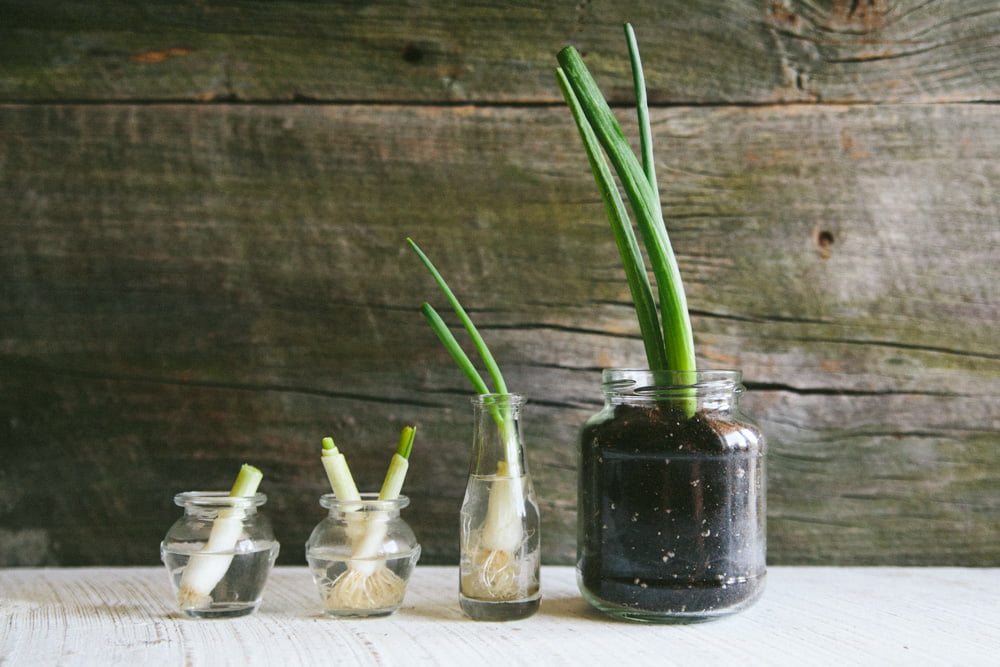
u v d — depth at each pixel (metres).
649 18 0.90
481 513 0.75
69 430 0.89
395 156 0.90
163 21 0.90
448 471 0.89
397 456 0.78
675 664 0.68
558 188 0.90
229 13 0.90
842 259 0.89
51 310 0.89
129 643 0.72
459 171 0.90
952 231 0.89
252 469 0.77
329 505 0.76
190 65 0.90
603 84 0.90
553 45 0.90
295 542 0.89
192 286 0.89
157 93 0.90
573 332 0.90
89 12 0.90
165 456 0.89
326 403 0.89
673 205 0.90
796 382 0.89
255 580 0.76
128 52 0.90
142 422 0.89
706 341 0.89
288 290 0.90
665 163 0.90
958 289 0.89
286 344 0.89
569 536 0.89
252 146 0.90
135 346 0.89
